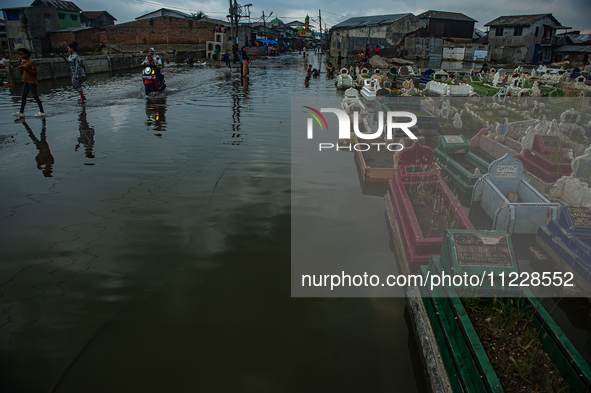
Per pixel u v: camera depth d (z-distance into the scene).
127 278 3.80
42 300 3.47
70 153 7.89
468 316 2.80
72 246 4.35
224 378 2.74
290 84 22.16
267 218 5.15
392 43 45.03
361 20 53.22
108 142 8.78
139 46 51.41
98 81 22.34
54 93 16.62
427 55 45.78
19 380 2.69
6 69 18.47
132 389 2.64
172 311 3.38
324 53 71.50
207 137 9.45
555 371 2.55
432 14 48.06
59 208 5.31
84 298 3.51
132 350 2.96
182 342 3.05
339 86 20.59
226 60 34.84
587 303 3.65
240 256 4.23
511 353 2.67
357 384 2.74
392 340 3.17
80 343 3.02
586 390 2.28
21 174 6.64
